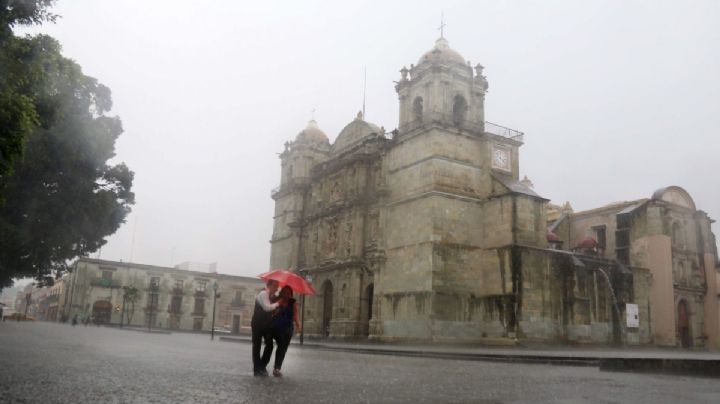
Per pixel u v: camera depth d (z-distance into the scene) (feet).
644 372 53.88
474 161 166.09
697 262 212.43
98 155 125.18
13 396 25.30
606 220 216.54
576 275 162.71
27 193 115.03
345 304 181.98
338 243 192.44
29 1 53.47
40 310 451.53
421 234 156.66
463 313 153.28
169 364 46.29
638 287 185.16
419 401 28.81
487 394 33.22
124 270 304.30
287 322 40.06
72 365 41.04
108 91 130.72
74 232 126.62
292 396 28.60
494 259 156.66
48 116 82.23
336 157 208.13
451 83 167.63
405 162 169.07
